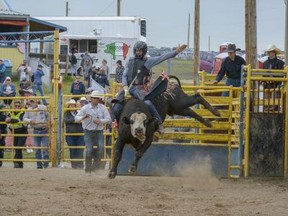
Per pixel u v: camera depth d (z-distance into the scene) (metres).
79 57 69.38
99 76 52.12
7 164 32.03
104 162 26.00
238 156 22.50
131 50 69.19
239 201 16.95
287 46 26.58
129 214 14.96
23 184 19.53
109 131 27.55
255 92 22.17
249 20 35.28
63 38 69.44
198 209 15.73
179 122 22.42
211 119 23.34
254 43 35.19
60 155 28.70
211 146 22.12
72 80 63.59
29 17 59.78
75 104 28.78
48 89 52.22
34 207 15.67
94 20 70.69
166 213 15.16
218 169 22.09
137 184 20.03
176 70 88.12
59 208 15.59
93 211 15.27
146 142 19.69
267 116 21.84
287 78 21.73
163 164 22.19
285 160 21.88
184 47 20.14
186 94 21.62
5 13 59.12
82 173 24.08
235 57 25.92
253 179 21.53
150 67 20.30
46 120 28.75
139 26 70.62
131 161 22.20
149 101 20.20
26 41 28.92
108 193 17.86
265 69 22.55
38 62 54.78
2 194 17.45
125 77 20.50
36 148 28.44
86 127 24.47
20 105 29.34
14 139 29.11
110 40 69.19
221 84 27.23
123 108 20.06
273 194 18.17
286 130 21.84
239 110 22.34
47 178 21.33
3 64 49.53
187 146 22.19
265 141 21.86
